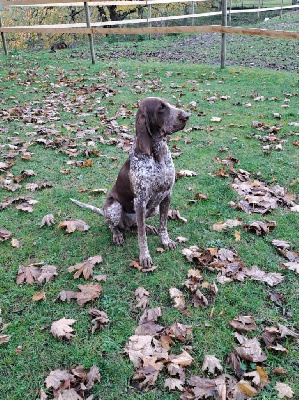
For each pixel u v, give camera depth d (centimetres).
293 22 2008
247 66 1124
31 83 975
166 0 1377
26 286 338
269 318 300
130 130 666
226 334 286
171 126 312
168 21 2902
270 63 1162
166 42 1667
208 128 662
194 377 255
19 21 2591
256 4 3403
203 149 587
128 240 396
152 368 259
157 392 248
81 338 287
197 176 509
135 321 300
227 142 609
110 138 631
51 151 598
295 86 882
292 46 1385
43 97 861
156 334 286
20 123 716
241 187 477
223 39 1017
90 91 891
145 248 354
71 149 593
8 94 892
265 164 534
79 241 396
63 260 370
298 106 756
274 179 495
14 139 640
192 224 415
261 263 357
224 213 432
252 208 439
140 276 345
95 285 333
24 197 471
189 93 857
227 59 1246
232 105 777
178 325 291
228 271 344
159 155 334
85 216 438
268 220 417
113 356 272
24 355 275
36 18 2619
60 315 307
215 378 255
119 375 259
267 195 458
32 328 296
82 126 690
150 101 315
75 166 551
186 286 329
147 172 331
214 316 302
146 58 1314
